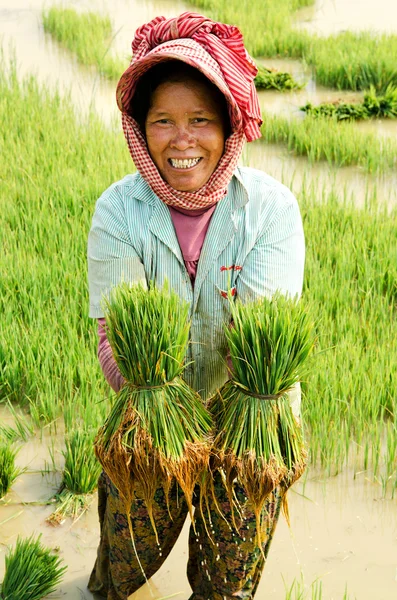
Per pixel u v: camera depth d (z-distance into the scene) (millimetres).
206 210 2504
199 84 2309
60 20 11969
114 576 2826
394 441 4055
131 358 2303
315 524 3697
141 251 2537
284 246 2529
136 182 2547
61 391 4504
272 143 8438
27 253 5645
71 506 3756
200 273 2525
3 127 7961
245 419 2334
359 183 7508
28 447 4188
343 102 9406
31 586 3186
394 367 4523
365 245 5754
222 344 2631
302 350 2312
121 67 10305
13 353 4566
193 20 2330
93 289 2645
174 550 3557
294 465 2385
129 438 2328
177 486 2553
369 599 3277
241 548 2555
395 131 8812
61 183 6637
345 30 12367
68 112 8609
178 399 2357
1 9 13242
